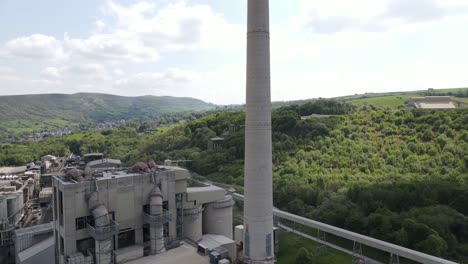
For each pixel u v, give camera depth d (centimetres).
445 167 8694
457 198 7238
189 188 6781
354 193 7881
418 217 6544
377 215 6619
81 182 5025
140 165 5931
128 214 5462
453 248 6084
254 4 4600
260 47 4612
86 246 5203
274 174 9956
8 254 6744
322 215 7412
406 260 6091
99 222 4809
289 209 8412
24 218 9131
